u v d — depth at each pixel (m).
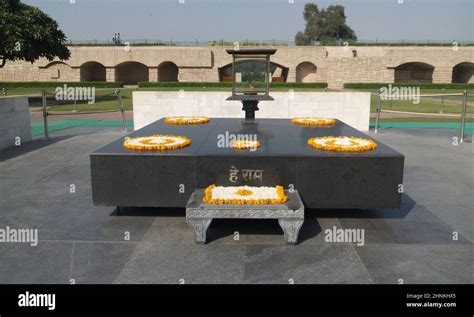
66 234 4.51
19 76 40.81
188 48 40.78
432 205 5.50
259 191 4.53
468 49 40.38
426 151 9.21
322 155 4.72
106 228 4.68
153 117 12.37
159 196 4.84
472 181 6.71
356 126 12.23
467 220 4.95
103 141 10.50
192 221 4.18
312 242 4.30
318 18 67.69
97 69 44.09
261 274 3.63
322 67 41.19
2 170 7.44
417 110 20.27
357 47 42.62
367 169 4.70
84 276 3.60
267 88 7.82
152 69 41.22
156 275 3.62
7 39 22.31
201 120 8.00
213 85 38.31
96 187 4.84
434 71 41.00
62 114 18.17
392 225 4.79
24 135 10.24
